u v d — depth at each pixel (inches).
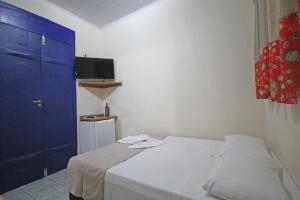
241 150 54.3
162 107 107.3
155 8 107.6
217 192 37.3
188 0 95.2
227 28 84.4
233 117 84.4
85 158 63.2
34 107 94.3
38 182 91.6
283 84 34.9
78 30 121.8
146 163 58.2
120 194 48.9
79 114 122.6
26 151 90.4
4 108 81.9
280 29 34.5
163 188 42.6
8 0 84.6
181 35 98.1
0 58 80.5
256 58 64.8
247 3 79.1
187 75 97.1
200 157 62.9
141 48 115.3
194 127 96.0
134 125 121.3
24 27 89.5
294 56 32.9
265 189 33.9
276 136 55.7
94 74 123.3
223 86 86.6
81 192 57.9
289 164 44.2
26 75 90.6
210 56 89.5
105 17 123.3
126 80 124.4
